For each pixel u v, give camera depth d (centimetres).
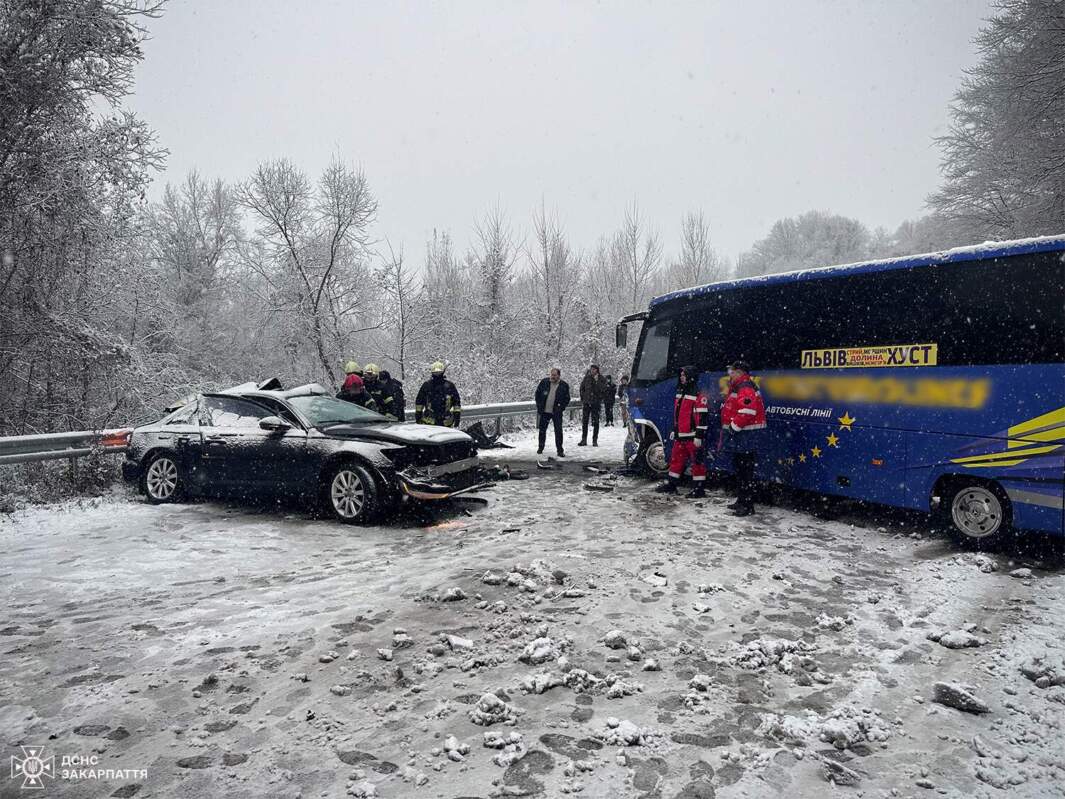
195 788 274
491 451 1495
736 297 938
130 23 1147
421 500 749
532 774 287
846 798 273
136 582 557
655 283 3728
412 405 2017
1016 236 2334
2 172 1078
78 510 841
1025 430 630
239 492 830
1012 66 2162
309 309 2086
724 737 320
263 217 2064
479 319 2545
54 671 383
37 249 1185
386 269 2089
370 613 479
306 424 814
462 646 416
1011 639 441
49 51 1102
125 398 1261
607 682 371
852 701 358
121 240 1316
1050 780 286
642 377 1113
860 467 767
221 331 2383
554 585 544
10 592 530
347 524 767
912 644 435
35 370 1213
